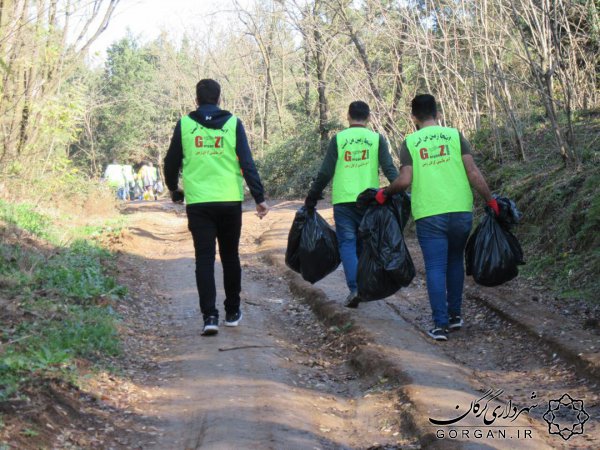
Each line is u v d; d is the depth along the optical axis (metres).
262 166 24.97
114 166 26.61
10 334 5.49
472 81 11.59
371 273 6.60
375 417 4.77
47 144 14.58
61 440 4.07
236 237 6.64
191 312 7.53
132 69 56.66
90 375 5.02
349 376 5.72
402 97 14.56
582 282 6.95
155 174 30.78
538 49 8.87
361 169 7.07
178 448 4.22
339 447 4.31
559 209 8.28
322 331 6.97
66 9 13.77
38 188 14.05
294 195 23.45
